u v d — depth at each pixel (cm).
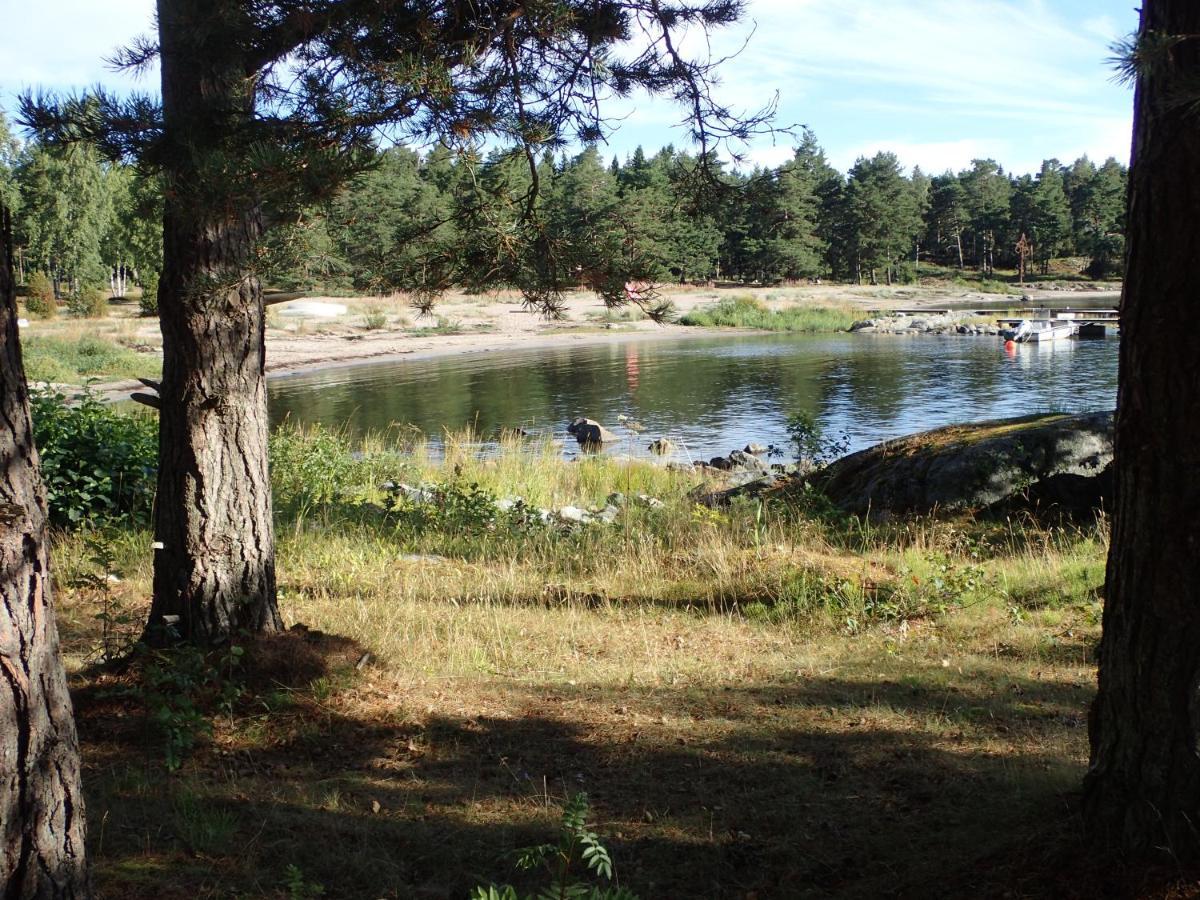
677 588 806
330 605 712
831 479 1135
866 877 359
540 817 414
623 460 1717
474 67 508
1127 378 310
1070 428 1027
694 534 952
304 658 551
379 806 421
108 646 557
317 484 1100
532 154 518
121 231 6012
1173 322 293
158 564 554
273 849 378
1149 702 304
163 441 549
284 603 712
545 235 532
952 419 2386
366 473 1276
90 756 455
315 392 3012
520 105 520
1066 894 308
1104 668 325
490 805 427
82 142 489
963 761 465
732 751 486
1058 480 994
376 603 720
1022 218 11069
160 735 479
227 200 454
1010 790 420
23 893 254
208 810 407
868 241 9644
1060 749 476
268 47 514
